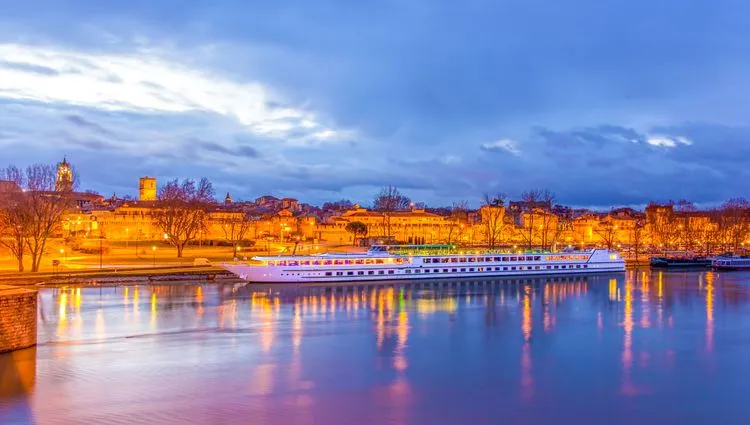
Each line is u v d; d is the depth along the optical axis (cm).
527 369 7662
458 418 5947
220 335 9488
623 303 13350
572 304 13138
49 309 11619
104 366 7456
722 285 17100
